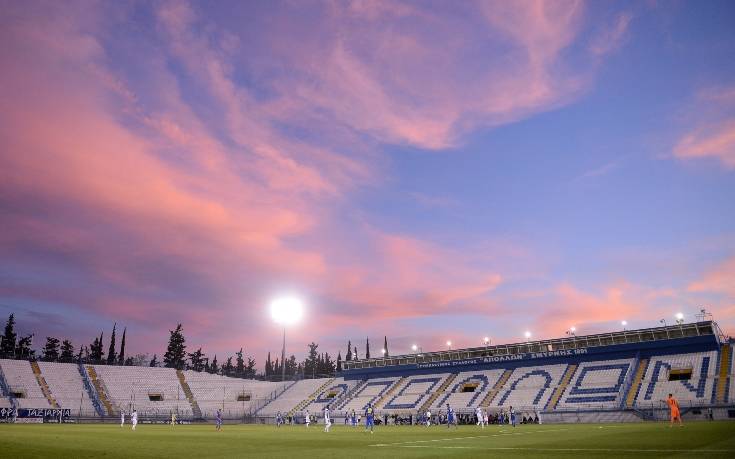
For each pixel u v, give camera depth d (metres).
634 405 67.12
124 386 107.88
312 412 97.88
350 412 85.69
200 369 167.38
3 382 95.25
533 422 69.75
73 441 33.53
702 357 72.12
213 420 98.25
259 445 31.56
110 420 90.00
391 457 21.97
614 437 31.81
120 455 23.70
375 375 108.75
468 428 57.44
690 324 75.50
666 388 68.31
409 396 93.19
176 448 28.73
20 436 38.06
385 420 78.88
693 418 60.72
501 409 72.69
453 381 93.94
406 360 106.56
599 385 75.31
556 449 24.25
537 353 88.56
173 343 160.00
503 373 90.19
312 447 29.50
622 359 79.62
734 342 74.00
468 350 98.62
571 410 69.12
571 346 87.00
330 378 115.94
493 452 23.52
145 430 56.91
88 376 106.75
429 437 38.94
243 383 120.44
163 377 115.56
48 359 130.88
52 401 94.81
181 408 105.00
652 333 79.12
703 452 20.36
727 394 62.31
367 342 181.38
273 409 105.19
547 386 80.44
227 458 22.50
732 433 31.41
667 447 23.08
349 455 23.44
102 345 157.12
